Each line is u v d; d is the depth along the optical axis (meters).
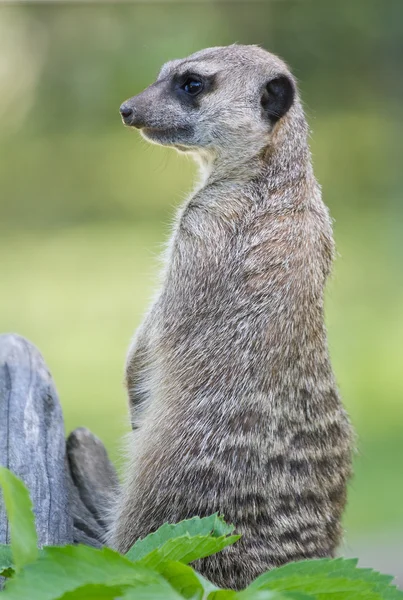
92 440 8.62
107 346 23.48
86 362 22.56
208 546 3.71
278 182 8.06
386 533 15.38
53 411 8.05
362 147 35.44
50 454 7.62
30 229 33.62
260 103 8.29
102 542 7.87
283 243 7.73
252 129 8.27
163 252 8.70
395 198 33.81
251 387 7.31
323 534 7.30
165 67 8.89
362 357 23.39
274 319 7.43
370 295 27.02
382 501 16.55
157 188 36.72
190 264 7.92
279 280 7.56
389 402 20.94
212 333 7.61
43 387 8.12
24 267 29.77
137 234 32.56
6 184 36.75
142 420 8.16
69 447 8.46
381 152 35.06
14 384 7.99
